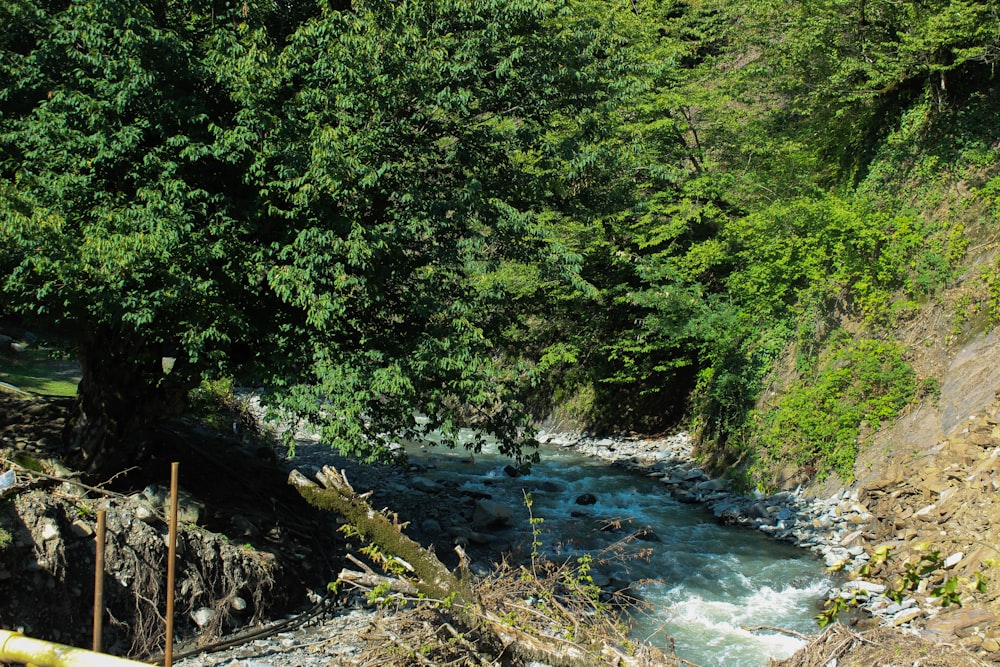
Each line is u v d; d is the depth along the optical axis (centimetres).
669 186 2142
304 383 1027
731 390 1894
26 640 410
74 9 945
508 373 1121
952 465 1295
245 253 995
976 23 1584
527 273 1802
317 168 942
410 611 737
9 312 1043
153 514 972
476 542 1410
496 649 709
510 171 1210
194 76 988
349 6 1180
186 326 959
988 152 1590
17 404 1229
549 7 1133
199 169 1027
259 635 966
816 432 1627
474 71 1088
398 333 1134
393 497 1631
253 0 1016
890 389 1538
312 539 1199
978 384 1398
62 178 905
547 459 2180
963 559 1079
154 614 909
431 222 1078
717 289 2148
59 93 933
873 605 1105
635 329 2200
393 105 1048
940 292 1559
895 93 1858
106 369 1063
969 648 877
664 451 2147
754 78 2016
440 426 1141
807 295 1773
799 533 1460
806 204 1708
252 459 1398
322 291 1015
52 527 860
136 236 862
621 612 1127
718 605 1164
